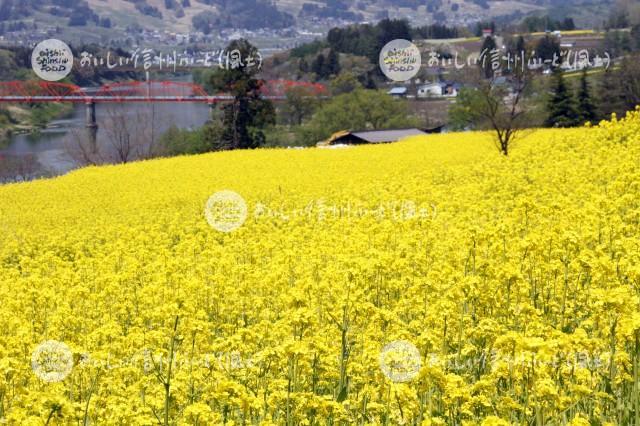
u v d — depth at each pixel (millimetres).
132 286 14570
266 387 8438
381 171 36844
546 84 80312
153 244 21969
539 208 14977
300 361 8594
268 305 12469
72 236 25812
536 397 7309
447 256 13500
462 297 9375
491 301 10219
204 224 23906
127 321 13297
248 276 12961
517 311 9719
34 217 31266
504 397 7395
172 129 108562
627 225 12891
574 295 10859
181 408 8516
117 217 29750
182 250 19531
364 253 15062
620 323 7734
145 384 8750
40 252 24094
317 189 31562
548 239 11555
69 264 18641
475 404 7672
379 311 9617
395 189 26969
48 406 7293
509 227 12703
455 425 7629
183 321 9500
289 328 9516
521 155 31141
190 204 31438
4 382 8203
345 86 183875
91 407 8109
